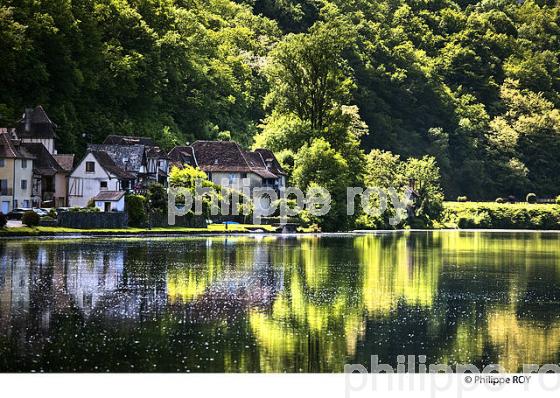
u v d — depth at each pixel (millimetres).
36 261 122875
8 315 85000
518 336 82938
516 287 113750
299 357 74312
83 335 78125
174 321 84438
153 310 89375
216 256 140250
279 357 74000
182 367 70875
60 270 114500
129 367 70375
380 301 99125
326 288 107500
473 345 79375
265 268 125562
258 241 179250
